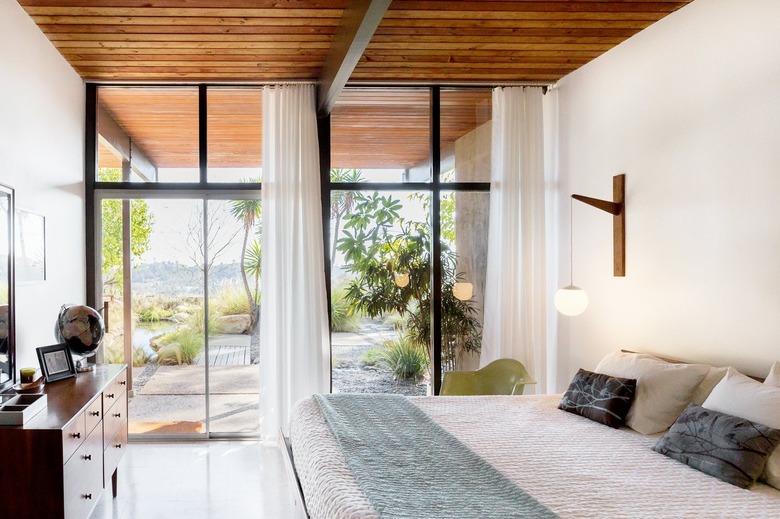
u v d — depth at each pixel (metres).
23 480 2.29
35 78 3.49
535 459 2.37
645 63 3.61
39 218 3.53
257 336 4.72
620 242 3.80
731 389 2.44
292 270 4.52
